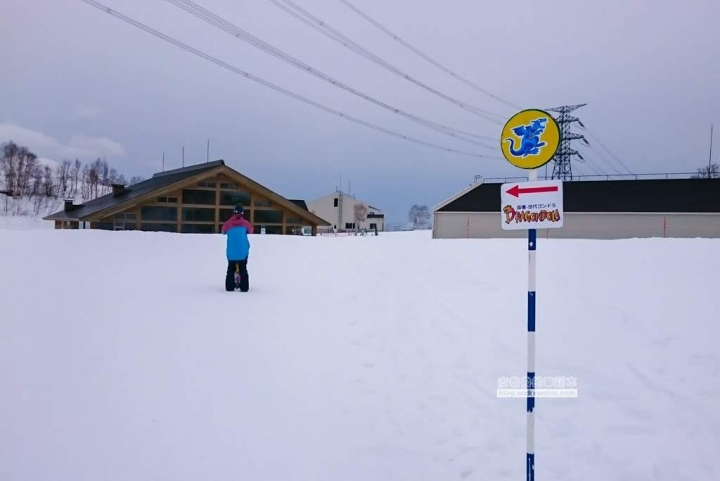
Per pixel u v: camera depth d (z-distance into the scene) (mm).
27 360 5215
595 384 4977
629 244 13469
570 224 36219
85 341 5941
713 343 5730
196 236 18000
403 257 13914
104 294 8727
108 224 26469
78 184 79562
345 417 4402
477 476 3568
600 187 39969
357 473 3543
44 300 7969
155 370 5156
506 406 4652
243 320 7367
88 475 3264
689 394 4625
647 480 3486
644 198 36594
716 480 3459
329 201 80000
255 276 11648
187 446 3713
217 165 28969
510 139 3664
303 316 7754
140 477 3283
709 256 10594
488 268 10969
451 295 8875
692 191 36906
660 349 5672
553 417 4418
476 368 5562
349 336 6797
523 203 3529
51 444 3607
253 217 30266
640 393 4715
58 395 4418
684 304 7148
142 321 7004
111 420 4027
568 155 49062
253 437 3926
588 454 3830
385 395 4918
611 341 6016
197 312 7715
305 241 19391
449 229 39344
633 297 7664
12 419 3939
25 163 74000
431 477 3545
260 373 5281
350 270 12406
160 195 27375
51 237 15609
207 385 4867
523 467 3670
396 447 3934
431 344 6414
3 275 10094
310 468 3557
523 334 6469
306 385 5051
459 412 4562
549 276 9602
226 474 3398
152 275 11102
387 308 8312
